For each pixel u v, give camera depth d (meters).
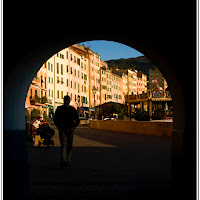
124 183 6.29
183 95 5.29
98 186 6.01
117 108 51.47
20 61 5.20
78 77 83.81
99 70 102.81
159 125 20.27
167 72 6.11
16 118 5.14
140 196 5.31
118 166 8.37
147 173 7.39
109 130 28.39
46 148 13.29
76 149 12.62
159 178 6.82
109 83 110.56
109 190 5.70
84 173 7.38
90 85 93.56
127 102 38.59
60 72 70.69
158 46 5.61
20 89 5.46
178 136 5.59
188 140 5.12
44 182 6.38
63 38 6.08
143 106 36.19
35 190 5.71
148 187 5.94
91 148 13.02
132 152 11.56
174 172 5.88
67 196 5.31
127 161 9.27
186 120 5.23
